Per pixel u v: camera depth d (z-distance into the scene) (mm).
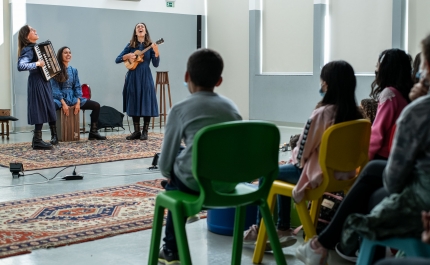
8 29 8922
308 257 2318
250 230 3107
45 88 7078
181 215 2256
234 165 2199
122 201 4219
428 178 1717
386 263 1525
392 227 1840
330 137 2500
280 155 6371
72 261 2920
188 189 2371
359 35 8758
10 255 2977
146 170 5645
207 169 2146
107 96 9953
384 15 8398
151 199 4285
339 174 2621
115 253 3055
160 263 2877
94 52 9742
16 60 8969
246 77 10531
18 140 8078
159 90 10492
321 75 2719
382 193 2129
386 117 2811
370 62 8641
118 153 6754
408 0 8062
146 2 10273
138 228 3500
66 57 7824
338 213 2260
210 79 2432
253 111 10375
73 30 9492
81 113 9664
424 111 1675
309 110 9438
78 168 5773
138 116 8070
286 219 2973
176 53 10734
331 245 2299
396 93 2832
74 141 7906
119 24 9984
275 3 9945
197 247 3154
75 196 4383
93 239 3283
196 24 11008
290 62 9781
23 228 3482
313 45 9281
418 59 2893
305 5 9461
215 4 10945
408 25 8094
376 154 2840
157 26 10445
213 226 3432
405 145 1714
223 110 2396
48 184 4949
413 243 1802
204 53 2436
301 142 2643
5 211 3902
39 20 9133
